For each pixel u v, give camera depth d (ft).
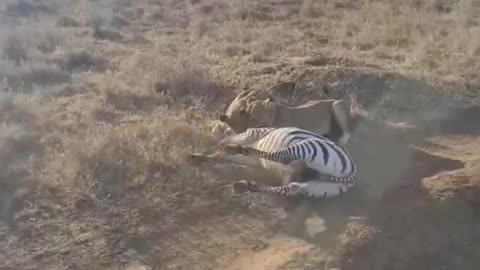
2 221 22.82
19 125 30.14
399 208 23.47
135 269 20.79
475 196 24.04
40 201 23.86
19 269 20.62
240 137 26.91
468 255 22.21
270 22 54.19
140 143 27.86
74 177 25.00
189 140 28.71
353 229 22.25
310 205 24.09
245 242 22.29
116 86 35.55
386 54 42.22
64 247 21.62
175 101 34.78
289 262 20.93
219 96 35.50
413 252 21.88
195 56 41.63
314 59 39.91
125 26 53.57
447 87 35.14
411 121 32.40
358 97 34.27
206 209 23.90
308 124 28.86
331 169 24.36
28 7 61.31
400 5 58.80
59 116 31.94
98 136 28.02
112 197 24.26
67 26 54.03
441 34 48.93
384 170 27.20
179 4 63.41
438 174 26.02
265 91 32.42
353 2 60.64
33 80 38.37
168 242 22.18
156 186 25.02
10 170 25.82
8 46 43.50
